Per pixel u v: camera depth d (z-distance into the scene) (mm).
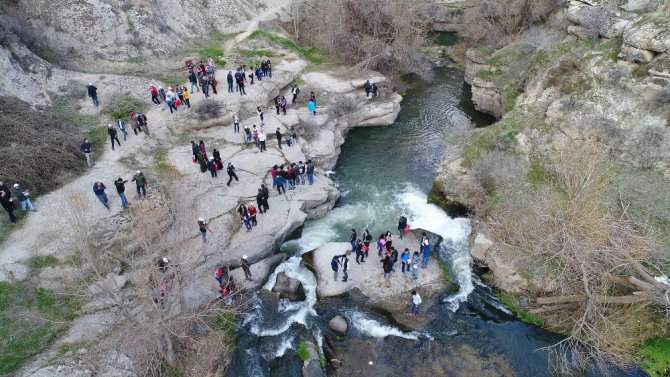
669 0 30281
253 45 44031
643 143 26875
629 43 29000
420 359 21094
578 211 22766
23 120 28484
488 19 47312
